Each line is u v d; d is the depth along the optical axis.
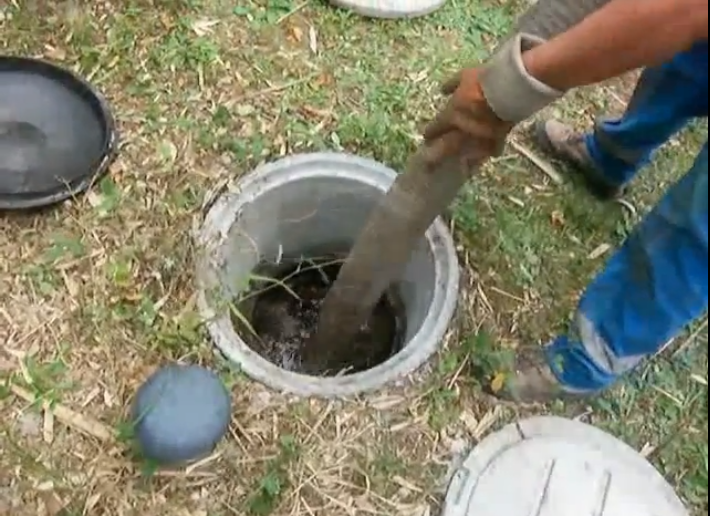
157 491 1.91
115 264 2.10
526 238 2.25
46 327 2.03
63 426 1.95
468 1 2.57
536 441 2.02
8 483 1.89
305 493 1.94
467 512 1.94
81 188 2.14
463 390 2.07
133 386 2.00
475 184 2.29
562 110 2.45
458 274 2.16
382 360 2.32
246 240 2.23
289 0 2.48
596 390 2.01
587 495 1.97
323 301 2.26
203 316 2.05
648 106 2.00
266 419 1.99
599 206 2.33
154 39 2.38
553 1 1.55
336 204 2.29
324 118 2.34
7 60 2.25
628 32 1.30
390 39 2.48
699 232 1.50
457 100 1.57
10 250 2.09
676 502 2.00
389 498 1.96
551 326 2.17
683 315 1.68
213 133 2.27
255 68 2.38
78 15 2.38
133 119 2.27
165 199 2.18
